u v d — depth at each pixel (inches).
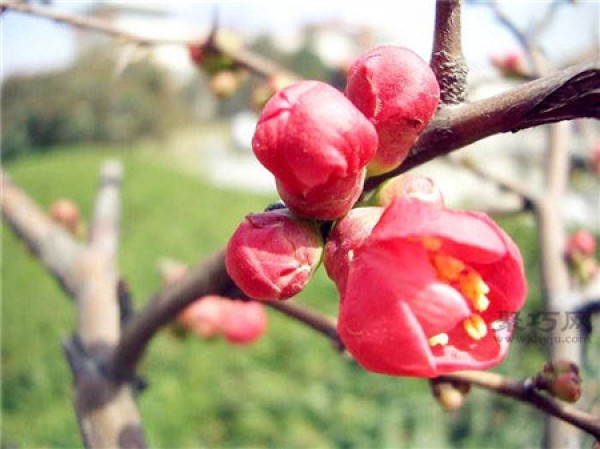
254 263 3.6
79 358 5.7
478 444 18.7
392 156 3.6
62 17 6.2
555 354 5.9
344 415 22.4
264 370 27.3
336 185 3.4
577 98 3.2
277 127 3.3
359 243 3.5
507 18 7.5
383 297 3.0
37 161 69.4
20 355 30.4
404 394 21.9
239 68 8.0
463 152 7.8
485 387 4.5
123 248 44.8
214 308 8.7
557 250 7.4
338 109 3.2
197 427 24.1
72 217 8.9
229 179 70.4
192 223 50.7
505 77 7.8
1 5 5.9
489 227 3.1
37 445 23.0
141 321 5.2
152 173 63.0
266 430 23.1
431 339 3.1
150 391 25.2
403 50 3.5
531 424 18.3
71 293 6.3
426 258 3.1
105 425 5.4
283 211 3.7
